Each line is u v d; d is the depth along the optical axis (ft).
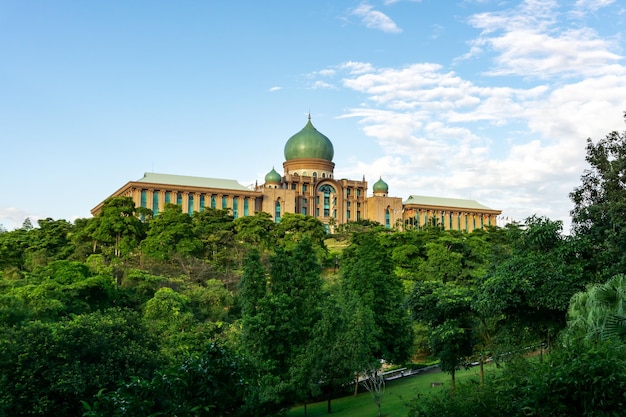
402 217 566.77
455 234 393.50
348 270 224.53
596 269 117.50
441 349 145.18
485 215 610.24
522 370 62.03
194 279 281.74
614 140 122.52
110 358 110.93
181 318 190.90
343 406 163.43
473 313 136.26
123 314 132.67
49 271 222.28
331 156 567.59
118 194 493.77
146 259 304.09
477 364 179.73
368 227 460.14
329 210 545.44
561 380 52.65
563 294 109.70
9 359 102.32
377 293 198.70
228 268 313.53
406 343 199.31
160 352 127.95
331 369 156.04
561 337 87.51
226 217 384.06
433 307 138.82
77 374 103.86
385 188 573.74
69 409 104.73
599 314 79.46
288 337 157.28
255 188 530.27
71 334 111.14
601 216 120.57
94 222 325.83
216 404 49.78
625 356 54.80
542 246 123.54
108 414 43.32
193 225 349.61
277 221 507.71
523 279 112.06
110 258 307.37
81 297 209.97
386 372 207.21
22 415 99.55
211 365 50.52
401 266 340.39
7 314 150.00
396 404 148.15
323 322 156.46
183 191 472.44
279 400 136.26
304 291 170.19
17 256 308.81
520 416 55.93
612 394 50.21
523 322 120.88
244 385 52.54
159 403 47.01
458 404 62.49
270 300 157.58
